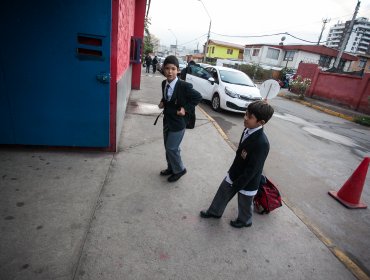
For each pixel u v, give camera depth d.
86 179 3.11
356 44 78.81
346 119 12.56
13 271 1.83
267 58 36.84
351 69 36.16
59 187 2.87
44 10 2.91
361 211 3.75
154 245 2.28
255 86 9.00
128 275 1.95
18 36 2.96
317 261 2.46
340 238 3.05
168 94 2.84
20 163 3.24
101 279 1.88
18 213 2.39
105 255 2.09
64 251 2.06
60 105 3.39
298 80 19.11
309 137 7.46
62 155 3.58
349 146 7.27
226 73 9.13
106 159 3.67
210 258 2.25
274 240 2.63
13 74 3.12
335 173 5.05
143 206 2.79
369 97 13.61
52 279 1.82
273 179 4.36
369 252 2.89
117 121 3.86
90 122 3.57
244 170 2.26
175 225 2.58
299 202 3.74
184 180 3.48
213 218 2.79
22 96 3.24
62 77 3.25
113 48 3.32
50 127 3.48
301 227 2.93
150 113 6.60
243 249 2.43
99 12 3.04
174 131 2.97
